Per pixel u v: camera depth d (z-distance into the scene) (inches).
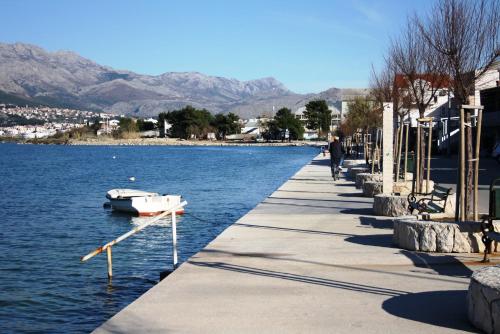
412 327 257.9
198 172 2230.6
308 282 344.5
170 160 3368.6
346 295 313.7
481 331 250.7
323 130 6909.5
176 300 309.1
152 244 692.7
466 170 456.1
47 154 4785.9
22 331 391.5
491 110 2252.7
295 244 470.0
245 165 2669.8
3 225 885.2
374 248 445.4
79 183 1806.1
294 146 6437.0
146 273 542.9
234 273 370.9
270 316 278.2
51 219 951.6
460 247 415.5
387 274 361.1
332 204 764.0
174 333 256.2
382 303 296.8
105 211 1048.2
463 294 311.4
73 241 737.6
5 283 515.2
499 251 416.5
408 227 434.9
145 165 2874.0
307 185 1070.4
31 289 494.6
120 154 4574.3
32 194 1425.9
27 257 631.2
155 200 984.9
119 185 1690.5
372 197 850.1
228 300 307.4
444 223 421.4
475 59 586.2
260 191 1400.1
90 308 440.1
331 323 265.7
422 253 418.9
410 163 1011.9
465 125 457.1
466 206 450.3
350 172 1286.9
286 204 765.9
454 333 249.4
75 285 503.2
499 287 239.8
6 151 5713.6
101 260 602.9
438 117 2652.6
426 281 342.0
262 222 597.6
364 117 2176.4
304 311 285.4
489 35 591.8
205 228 816.9
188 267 389.4
